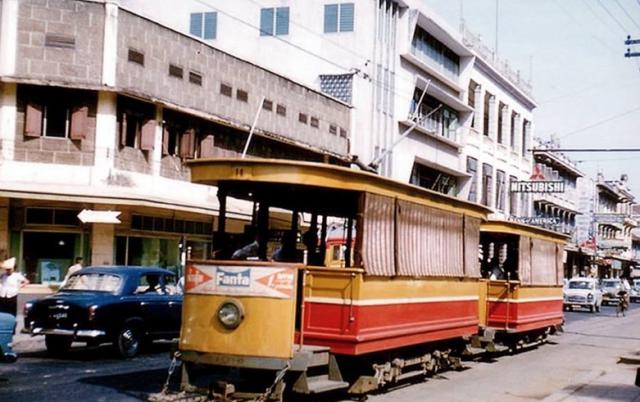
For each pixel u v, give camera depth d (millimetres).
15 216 24719
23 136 24234
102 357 17031
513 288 21219
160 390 12711
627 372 18281
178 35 27359
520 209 62500
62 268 25234
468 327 16984
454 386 15375
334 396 12719
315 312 11953
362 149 39625
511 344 21781
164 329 17812
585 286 48688
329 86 40000
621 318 42250
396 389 14578
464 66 51406
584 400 13617
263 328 10695
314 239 13523
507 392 14961
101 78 24438
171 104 26938
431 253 14805
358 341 11641
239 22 42562
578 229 80125
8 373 14336
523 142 65062
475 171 53594
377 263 12375
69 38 24219
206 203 28516
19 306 24297
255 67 31531
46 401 11695
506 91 59531
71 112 24734
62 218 25188
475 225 17609
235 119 30328
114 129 25094
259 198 12586
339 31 40969
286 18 41781
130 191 25172
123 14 24984
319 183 11555
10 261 18281
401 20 43219
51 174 24344
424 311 14469
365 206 12094
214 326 10891
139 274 17672
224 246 12016
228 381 11195
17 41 23828
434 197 14867
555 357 21812
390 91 42125
